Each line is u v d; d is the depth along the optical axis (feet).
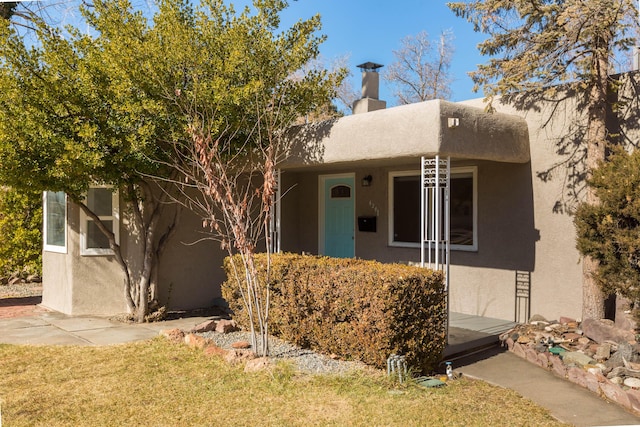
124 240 32.99
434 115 23.20
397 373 19.70
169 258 33.63
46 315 32.40
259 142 26.18
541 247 28.19
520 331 25.62
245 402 17.58
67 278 32.81
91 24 28.07
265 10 29.48
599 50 24.62
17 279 45.93
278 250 31.65
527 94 28.73
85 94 25.72
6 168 25.07
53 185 26.48
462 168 31.94
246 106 27.78
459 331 26.40
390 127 25.02
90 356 22.67
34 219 43.11
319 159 28.68
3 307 35.29
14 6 41.19
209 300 35.37
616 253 20.80
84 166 25.36
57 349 23.85
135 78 25.27
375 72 36.65
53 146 24.98
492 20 29.58
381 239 35.83
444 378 20.66
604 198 20.86
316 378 19.80
